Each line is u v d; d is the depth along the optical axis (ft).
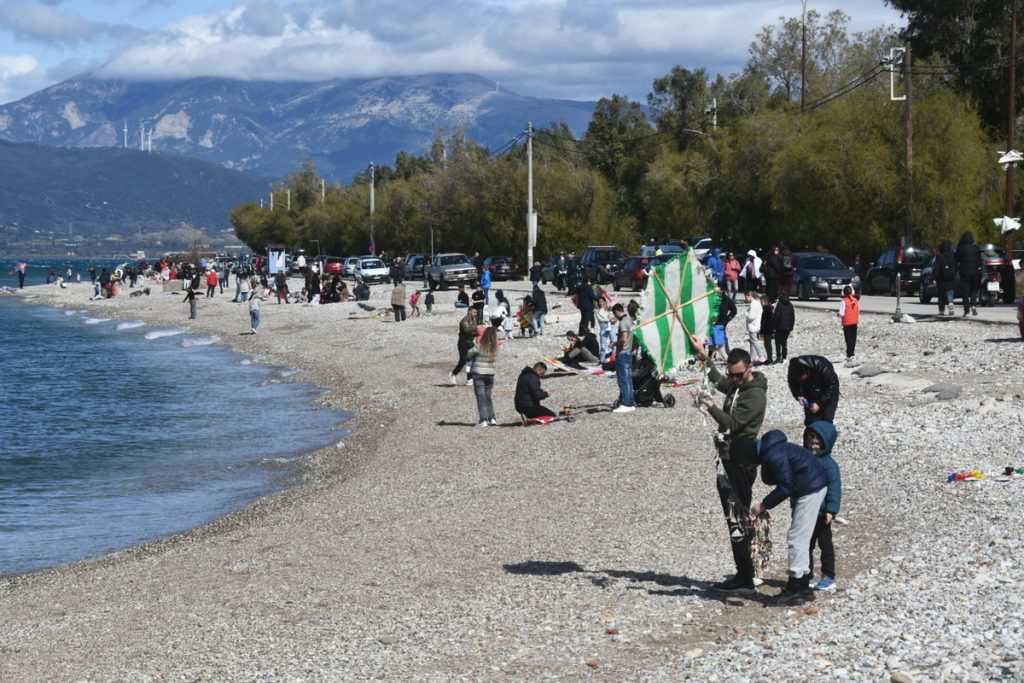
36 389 123.03
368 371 120.37
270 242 558.97
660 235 275.80
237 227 643.45
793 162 196.34
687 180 259.39
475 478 62.90
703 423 71.61
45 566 53.11
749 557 36.19
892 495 47.96
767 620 33.47
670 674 29.50
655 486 55.21
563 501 54.34
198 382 125.70
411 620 37.35
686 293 36.27
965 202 179.32
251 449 82.94
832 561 35.60
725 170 237.04
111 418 100.78
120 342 184.75
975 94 214.69
